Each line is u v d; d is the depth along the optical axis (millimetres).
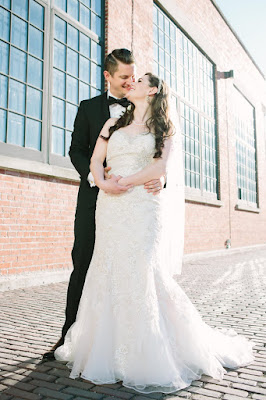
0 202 5133
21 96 5699
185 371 2186
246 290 5418
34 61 5977
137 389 2012
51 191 5977
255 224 16938
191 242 10680
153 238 2287
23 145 5688
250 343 2729
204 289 5480
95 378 2074
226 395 1950
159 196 2393
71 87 6766
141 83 2439
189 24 11594
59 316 3715
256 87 18828
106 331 2174
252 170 17750
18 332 3143
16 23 5703
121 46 8062
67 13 6805
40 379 2164
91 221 2660
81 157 2717
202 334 2320
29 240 5535
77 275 2627
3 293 4832
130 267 2201
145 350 2076
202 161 12164
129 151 2346
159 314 2195
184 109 11273
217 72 13648
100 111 2758
